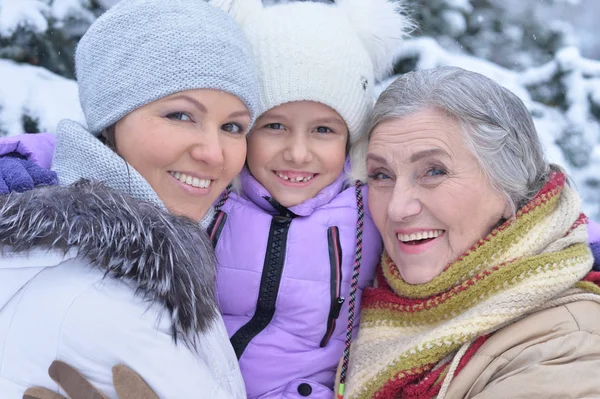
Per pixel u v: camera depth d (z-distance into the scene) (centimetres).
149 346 109
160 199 132
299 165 166
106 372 107
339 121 168
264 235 165
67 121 135
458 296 144
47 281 109
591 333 133
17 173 121
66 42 270
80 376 104
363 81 170
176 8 136
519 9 314
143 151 134
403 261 155
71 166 132
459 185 146
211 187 144
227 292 165
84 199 113
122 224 111
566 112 306
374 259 174
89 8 270
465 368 137
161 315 112
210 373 120
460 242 150
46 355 105
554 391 124
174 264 113
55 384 105
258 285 163
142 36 132
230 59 138
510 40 313
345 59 163
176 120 136
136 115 134
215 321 132
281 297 163
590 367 126
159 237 113
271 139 167
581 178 304
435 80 150
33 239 108
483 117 145
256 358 164
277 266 163
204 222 162
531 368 128
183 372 112
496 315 137
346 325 169
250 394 165
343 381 159
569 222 151
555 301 140
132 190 128
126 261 108
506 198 150
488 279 141
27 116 261
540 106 307
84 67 140
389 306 158
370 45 179
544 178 158
